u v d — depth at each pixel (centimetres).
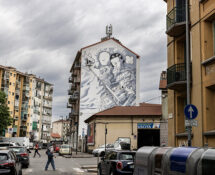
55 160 3312
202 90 1461
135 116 4334
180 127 1706
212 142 1357
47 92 12088
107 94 6184
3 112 5316
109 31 6869
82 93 6203
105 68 6259
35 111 11000
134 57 6353
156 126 4241
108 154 1572
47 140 11900
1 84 9350
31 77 10888
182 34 1683
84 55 6291
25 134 10212
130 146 4241
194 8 1577
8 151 1430
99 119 4444
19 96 10119
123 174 1377
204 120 1429
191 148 712
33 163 2827
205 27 1487
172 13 1762
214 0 1419
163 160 795
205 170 620
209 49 1466
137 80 6281
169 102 1817
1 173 1323
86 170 2169
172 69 1694
